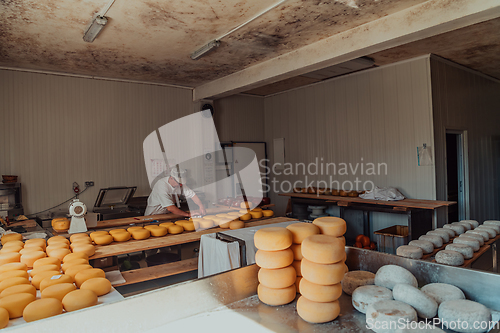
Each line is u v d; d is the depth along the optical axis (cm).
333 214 595
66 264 196
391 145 518
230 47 418
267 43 407
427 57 471
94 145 520
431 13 300
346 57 388
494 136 655
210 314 128
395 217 509
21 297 144
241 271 143
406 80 496
